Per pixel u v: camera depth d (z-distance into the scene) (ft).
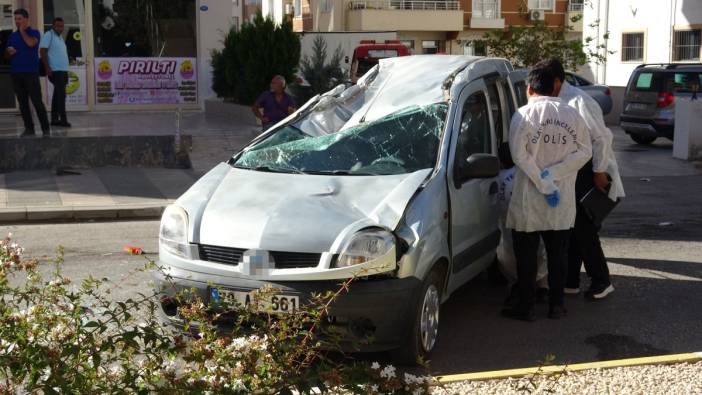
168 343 11.28
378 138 21.97
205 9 72.84
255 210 19.27
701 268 28.86
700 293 25.77
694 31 98.84
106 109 72.08
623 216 38.70
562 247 22.45
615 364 17.39
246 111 63.52
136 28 72.02
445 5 162.50
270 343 11.24
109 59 71.61
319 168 21.48
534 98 21.59
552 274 22.75
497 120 24.91
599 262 24.68
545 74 21.50
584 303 24.62
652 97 66.23
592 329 22.21
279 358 11.13
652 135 66.95
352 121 22.93
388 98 23.47
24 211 37.24
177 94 73.61
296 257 18.24
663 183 49.11
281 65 65.72
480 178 21.50
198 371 10.99
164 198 40.65
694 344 21.09
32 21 68.95
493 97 24.86
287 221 18.71
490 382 16.20
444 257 20.06
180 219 19.48
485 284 26.55
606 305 24.43
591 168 23.72
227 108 67.92
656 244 32.73
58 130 57.88
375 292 17.92
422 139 21.66
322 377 11.00
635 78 68.08
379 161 21.34
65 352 10.82
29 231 35.19
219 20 73.46
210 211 19.53
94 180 45.03
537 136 21.20
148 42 72.43
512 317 23.08
